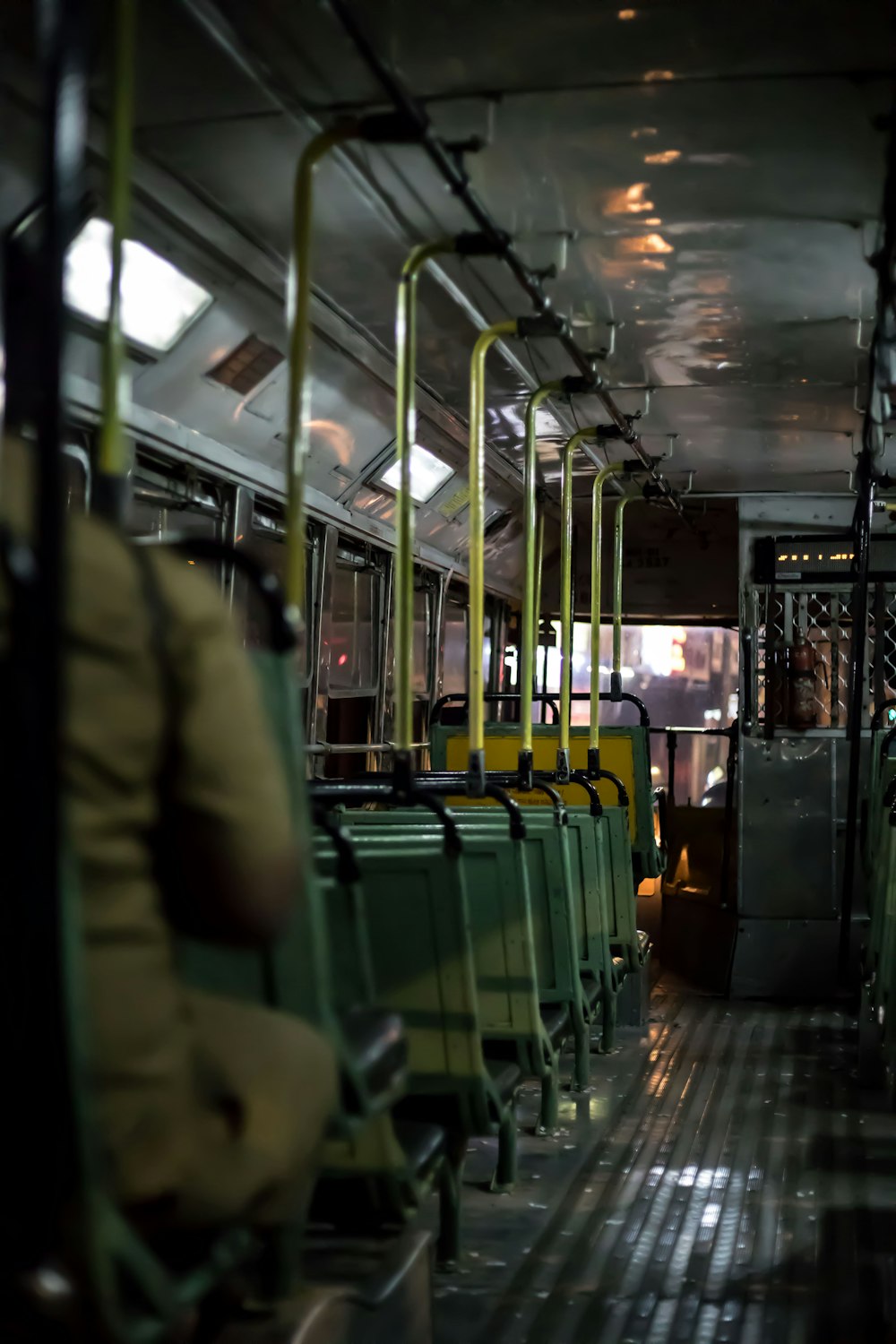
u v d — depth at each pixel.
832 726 8.89
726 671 18.12
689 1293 3.58
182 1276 1.60
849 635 9.07
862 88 3.20
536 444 7.51
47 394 1.33
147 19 2.86
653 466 7.14
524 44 3.02
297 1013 1.99
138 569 1.48
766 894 8.73
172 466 5.17
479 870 4.23
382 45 3.02
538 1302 3.49
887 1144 5.11
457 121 3.44
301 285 2.84
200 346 4.86
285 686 1.93
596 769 6.64
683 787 18.23
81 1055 1.29
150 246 4.20
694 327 5.34
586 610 10.67
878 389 4.87
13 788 1.30
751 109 3.34
